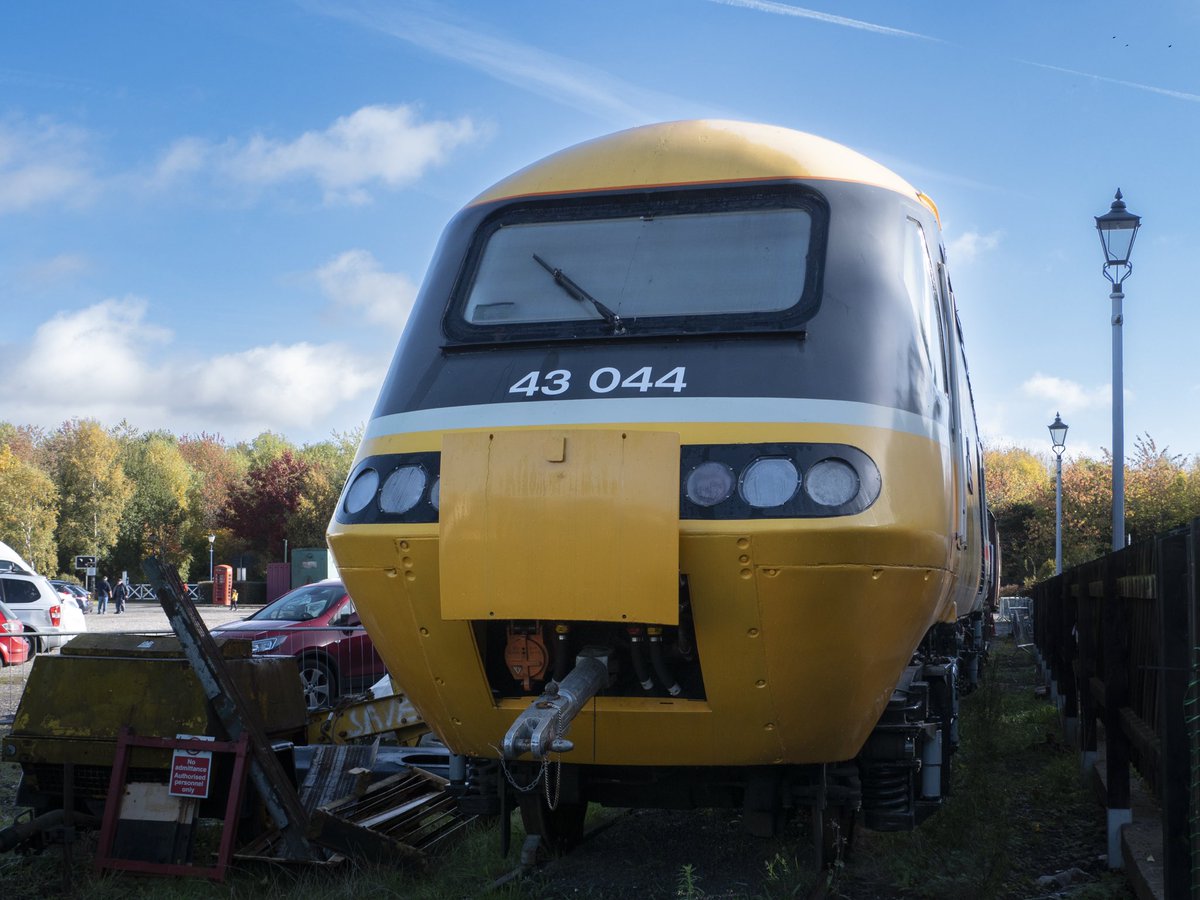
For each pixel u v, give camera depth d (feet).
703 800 17.58
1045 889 18.66
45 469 299.99
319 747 24.12
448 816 22.41
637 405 14.97
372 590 15.87
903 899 17.67
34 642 70.44
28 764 20.17
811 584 14.24
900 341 15.78
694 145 17.78
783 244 16.51
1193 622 11.78
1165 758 13.43
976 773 23.39
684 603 14.76
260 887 18.45
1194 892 11.64
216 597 181.06
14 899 18.31
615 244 17.12
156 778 19.57
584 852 20.25
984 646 56.59
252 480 226.79
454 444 14.94
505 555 14.46
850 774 17.15
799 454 14.37
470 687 16.03
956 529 17.69
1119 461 50.52
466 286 17.34
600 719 15.71
